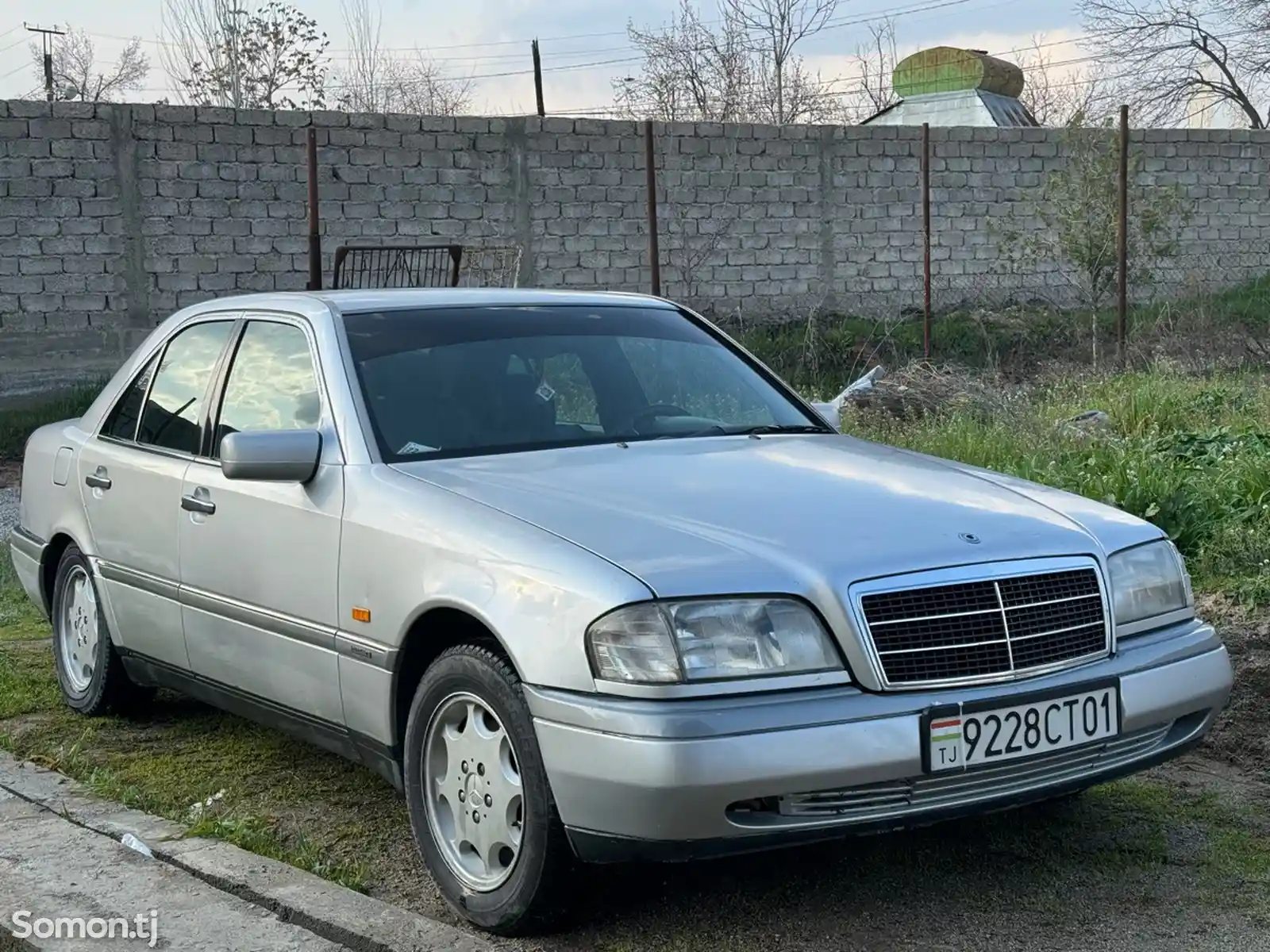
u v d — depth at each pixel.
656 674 3.17
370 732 3.93
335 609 3.99
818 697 3.24
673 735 3.10
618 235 18.78
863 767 3.19
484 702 3.50
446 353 4.48
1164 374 13.41
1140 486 6.95
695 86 35.56
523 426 4.32
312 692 4.14
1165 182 20.86
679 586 3.24
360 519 3.92
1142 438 9.30
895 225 20.02
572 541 3.44
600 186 18.61
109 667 5.29
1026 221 20.44
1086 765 3.53
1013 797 3.42
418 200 17.77
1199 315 17.45
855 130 19.67
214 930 3.52
